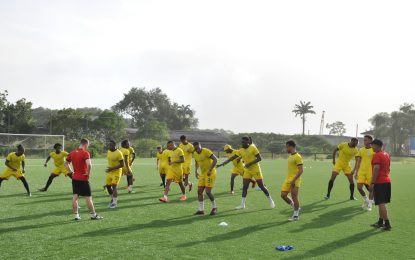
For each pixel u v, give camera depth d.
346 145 13.82
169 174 12.78
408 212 11.58
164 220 9.63
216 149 76.25
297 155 10.16
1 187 15.98
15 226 8.64
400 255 6.87
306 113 98.25
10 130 55.81
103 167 29.91
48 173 23.23
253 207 11.96
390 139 80.75
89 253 6.64
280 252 6.90
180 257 6.48
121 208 11.35
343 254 6.87
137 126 95.44
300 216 10.56
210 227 8.90
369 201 11.79
